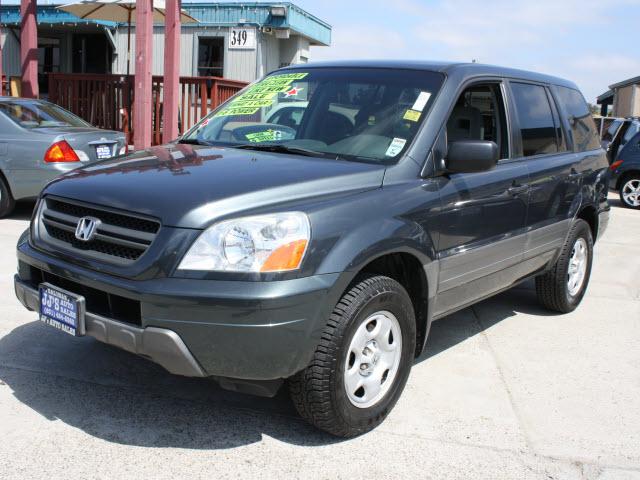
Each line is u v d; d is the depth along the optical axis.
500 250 4.28
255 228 2.87
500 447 3.33
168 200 2.96
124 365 4.00
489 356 4.54
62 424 3.28
